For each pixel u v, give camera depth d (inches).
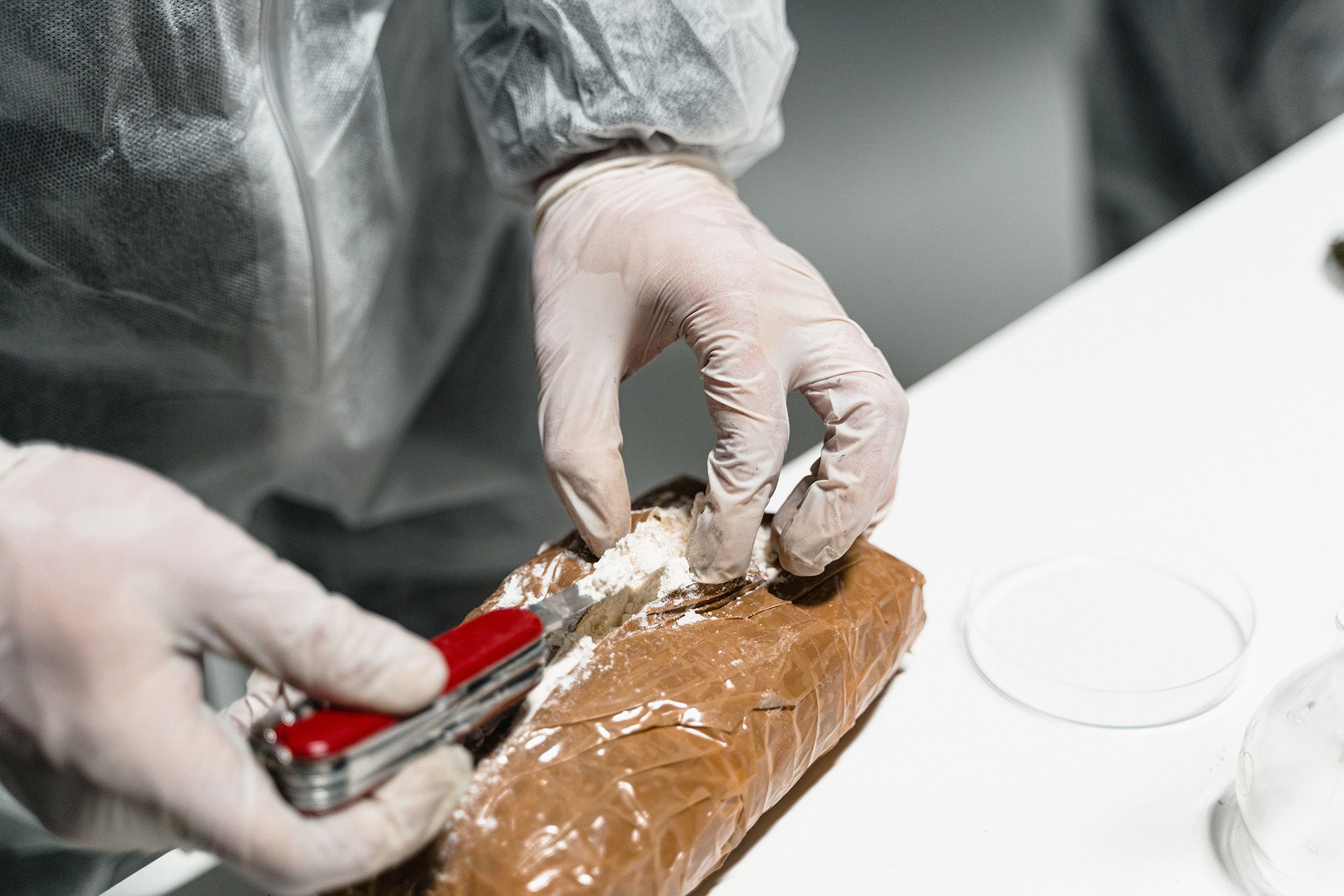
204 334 44.8
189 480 50.4
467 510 64.5
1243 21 80.8
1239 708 32.4
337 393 50.0
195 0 35.7
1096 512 40.7
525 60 39.8
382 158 44.9
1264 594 36.5
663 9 36.7
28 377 44.6
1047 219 113.8
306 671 22.5
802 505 32.1
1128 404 46.3
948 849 28.6
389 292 50.9
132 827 25.3
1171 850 28.3
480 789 25.0
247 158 39.7
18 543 23.2
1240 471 42.2
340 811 22.4
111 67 36.2
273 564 24.0
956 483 42.6
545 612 27.8
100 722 23.0
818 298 36.1
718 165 43.9
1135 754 31.1
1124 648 34.5
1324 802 25.1
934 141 126.6
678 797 25.2
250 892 33.6
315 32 40.3
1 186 38.2
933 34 145.3
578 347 37.6
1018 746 31.6
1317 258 54.3
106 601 22.8
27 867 45.8
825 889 27.7
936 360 98.1
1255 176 61.2
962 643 35.5
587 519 34.0
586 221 39.5
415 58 45.8
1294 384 46.6
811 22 149.3
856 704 30.6
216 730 23.9
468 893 23.5
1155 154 91.2
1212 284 53.4
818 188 121.3
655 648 28.9
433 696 22.4
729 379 34.1
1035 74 135.4
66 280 41.1
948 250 111.3
